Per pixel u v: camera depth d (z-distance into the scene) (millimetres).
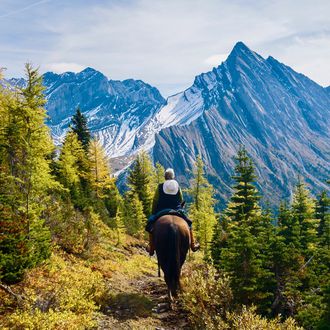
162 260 6508
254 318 6203
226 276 8719
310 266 10180
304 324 7535
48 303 6199
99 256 12344
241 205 20109
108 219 23344
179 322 6891
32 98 13062
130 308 7469
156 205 7609
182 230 6684
